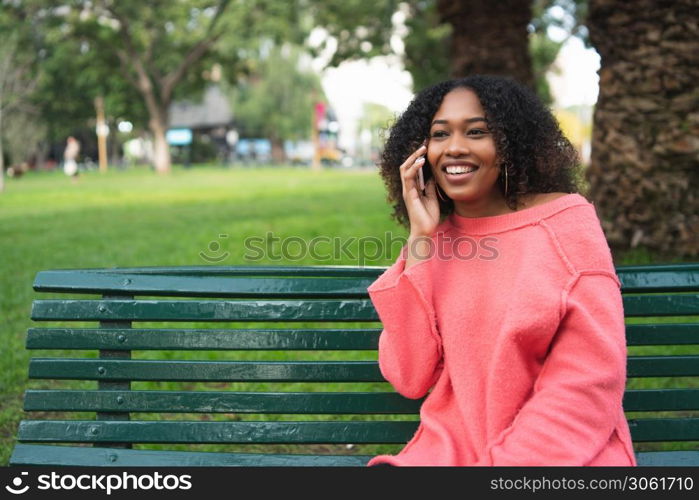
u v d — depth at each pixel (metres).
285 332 2.18
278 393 2.18
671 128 5.19
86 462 2.15
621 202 5.46
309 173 35.75
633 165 5.36
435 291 2.01
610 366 1.77
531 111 2.00
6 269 7.22
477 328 1.94
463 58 8.43
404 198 2.06
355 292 2.20
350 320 2.19
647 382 3.96
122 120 45.41
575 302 1.81
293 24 32.41
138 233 9.72
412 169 2.02
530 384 1.88
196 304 2.19
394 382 2.02
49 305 2.18
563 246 1.87
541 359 1.91
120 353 2.20
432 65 22.97
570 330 1.82
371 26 22.98
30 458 2.15
